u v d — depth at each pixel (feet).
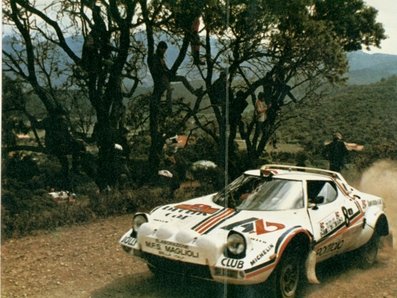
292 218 18.48
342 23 51.21
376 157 55.42
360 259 23.13
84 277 19.31
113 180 40.14
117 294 17.65
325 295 19.17
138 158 45.11
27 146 40.40
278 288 17.04
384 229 23.97
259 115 44.47
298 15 46.01
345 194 21.66
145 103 44.34
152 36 43.42
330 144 40.16
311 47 46.73
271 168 22.33
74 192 37.96
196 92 43.47
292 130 57.41
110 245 24.21
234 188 20.31
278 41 46.91
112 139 41.04
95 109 41.57
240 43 46.06
